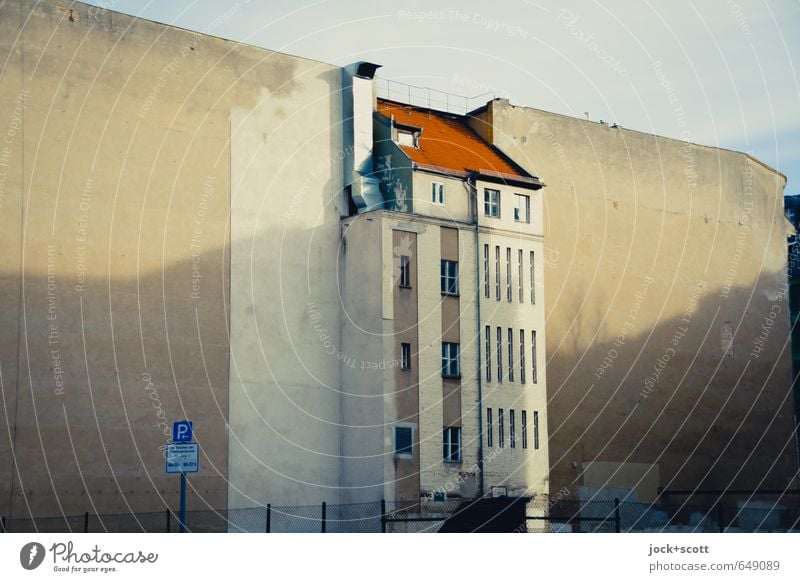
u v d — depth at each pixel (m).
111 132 43.78
